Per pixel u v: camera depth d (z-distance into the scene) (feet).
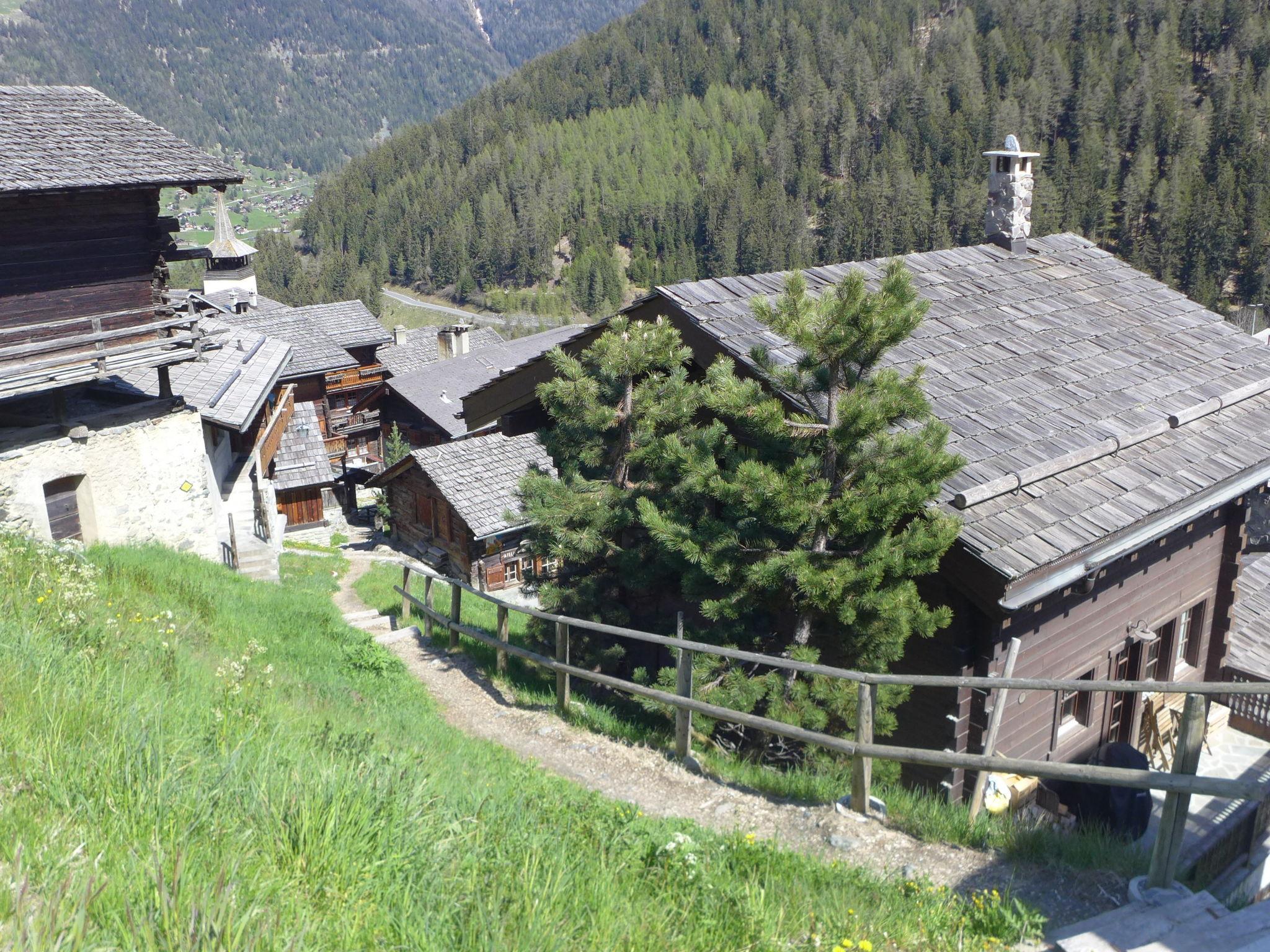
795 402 33.60
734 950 14.20
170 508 60.29
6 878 11.27
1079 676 39.91
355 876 13.42
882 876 19.89
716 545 31.91
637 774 27.63
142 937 10.62
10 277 50.47
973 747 35.76
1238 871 21.36
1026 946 16.17
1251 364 48.37
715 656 33.50
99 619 28.63
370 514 147.64
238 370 74.74
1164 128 433.48
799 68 618.44
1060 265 54.08
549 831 17.85
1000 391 40.55
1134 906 17.13
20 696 17.52
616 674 43.42
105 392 60.49
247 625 41.29
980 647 34.91
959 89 524.93
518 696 36.65
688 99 636.89
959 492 33.53
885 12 636.07
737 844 19.34
